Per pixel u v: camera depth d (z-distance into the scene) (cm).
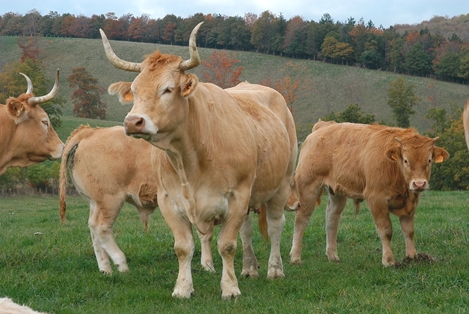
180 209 705
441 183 4803
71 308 688
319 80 9769
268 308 655
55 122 6600
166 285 812
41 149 1041
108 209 899
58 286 784
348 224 1356
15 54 11912
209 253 939
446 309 622
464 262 863
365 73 10069
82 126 945
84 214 2095
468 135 1127
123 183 898
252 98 845
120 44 11506
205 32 11244
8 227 1706
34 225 1747
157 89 619
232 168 698
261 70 10119
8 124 1005
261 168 778
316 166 1030
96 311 680
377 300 654
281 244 1159
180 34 11375
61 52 11475
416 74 10031
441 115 5684
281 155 818
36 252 1042
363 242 1167
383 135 962
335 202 1030
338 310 628
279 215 871
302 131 6906
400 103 7300
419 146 902
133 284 823
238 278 850
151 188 888
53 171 4772
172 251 1061
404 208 932
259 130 786
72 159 927
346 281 782
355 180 978
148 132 607
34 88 7731
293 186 986
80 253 1038
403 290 713
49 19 13875
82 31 13300
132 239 1181
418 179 888
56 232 1392
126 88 666
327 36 10738
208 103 692
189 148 661
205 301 707
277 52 11056
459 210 1628
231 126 713
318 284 775
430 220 1390
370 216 1563
